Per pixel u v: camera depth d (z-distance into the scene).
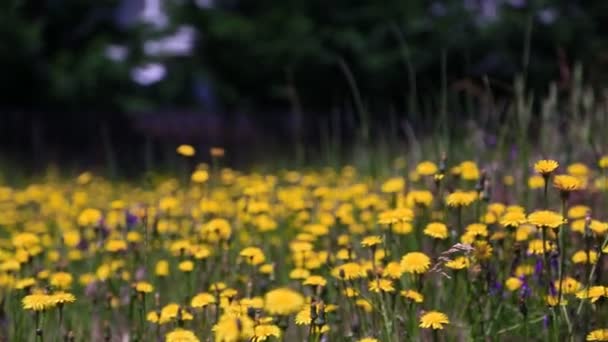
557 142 4.38
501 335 2.65
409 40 16.00
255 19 17.92
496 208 2.91
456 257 2.69
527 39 4.01
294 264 3.14
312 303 2.20
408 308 2.43
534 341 2.64
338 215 3.37
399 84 15.85
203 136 15.30
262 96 17.94
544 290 2.58
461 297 2.70
